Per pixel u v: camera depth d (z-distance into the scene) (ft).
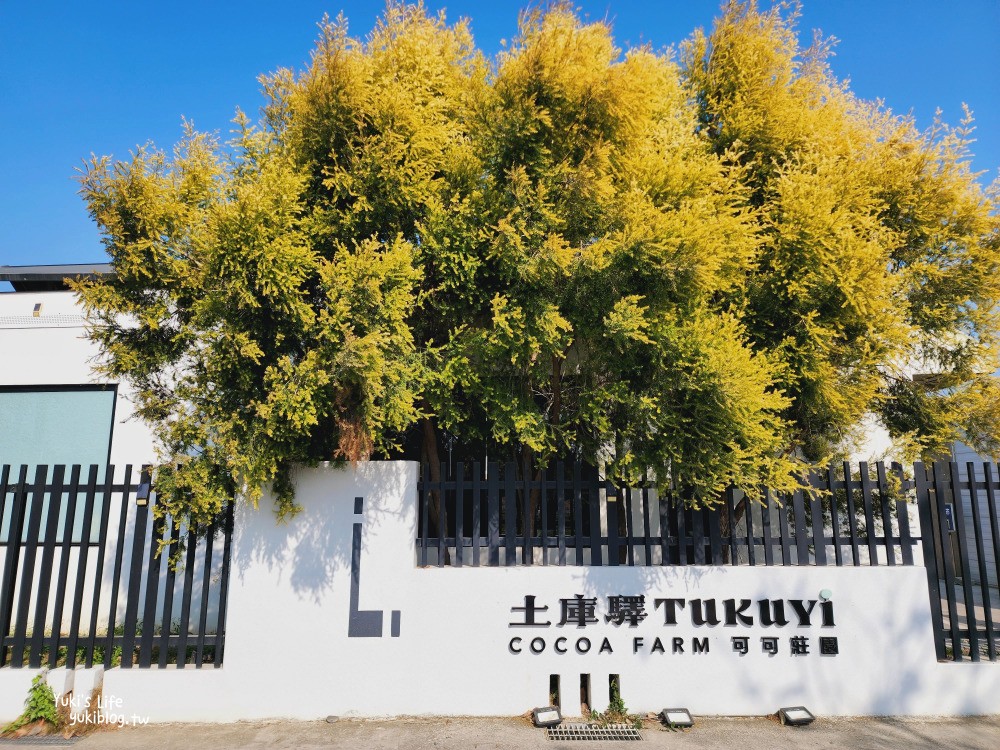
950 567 19.97
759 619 19.22
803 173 20.63
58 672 18.21
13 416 30.27
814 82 23.57
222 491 17.98
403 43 19.61
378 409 17.15
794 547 25.48
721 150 22.72
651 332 17.72
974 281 22.39
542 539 19.72
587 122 17.66
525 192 17.21
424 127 18.26
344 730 17.69
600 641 18.98
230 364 17.13
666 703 18.76
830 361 20.84
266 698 18.38
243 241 16.30
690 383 17.56
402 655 18.71
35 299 30.89
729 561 21.95
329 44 17.29
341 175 17.75
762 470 19.06
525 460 21.22
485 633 18.90
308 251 17.24
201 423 17.92
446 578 19.10
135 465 29.48
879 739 17.28
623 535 23.04
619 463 18.84
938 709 18.99
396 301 16.80
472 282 18.13
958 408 23.57
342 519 19.22
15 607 28.14
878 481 20.29
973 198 22.06
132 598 18.95
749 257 19.52
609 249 17.54
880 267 19.02
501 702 18.62
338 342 16.24
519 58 17.28
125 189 16.75
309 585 18.90
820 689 18.94
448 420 19.42
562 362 21.17
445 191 19.12
